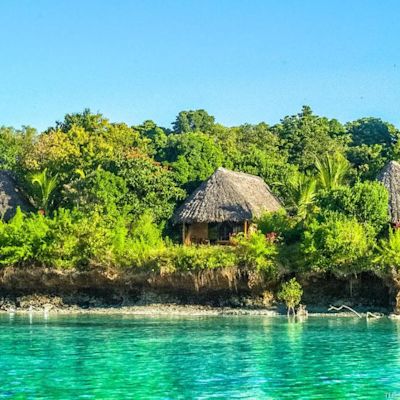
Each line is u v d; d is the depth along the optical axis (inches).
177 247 1533.0
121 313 1481.3
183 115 3452.3
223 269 1438.2
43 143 2123.5
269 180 2075.5
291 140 2783.0
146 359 852.6
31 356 877.8
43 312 1523.1
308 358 851.4
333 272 1414.9
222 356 871.7
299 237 1536.7
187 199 1753.2
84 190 1748.3
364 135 3189.0
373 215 1493.6
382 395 658.2
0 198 1913.1
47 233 1562.5
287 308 1429.6
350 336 1048.2
